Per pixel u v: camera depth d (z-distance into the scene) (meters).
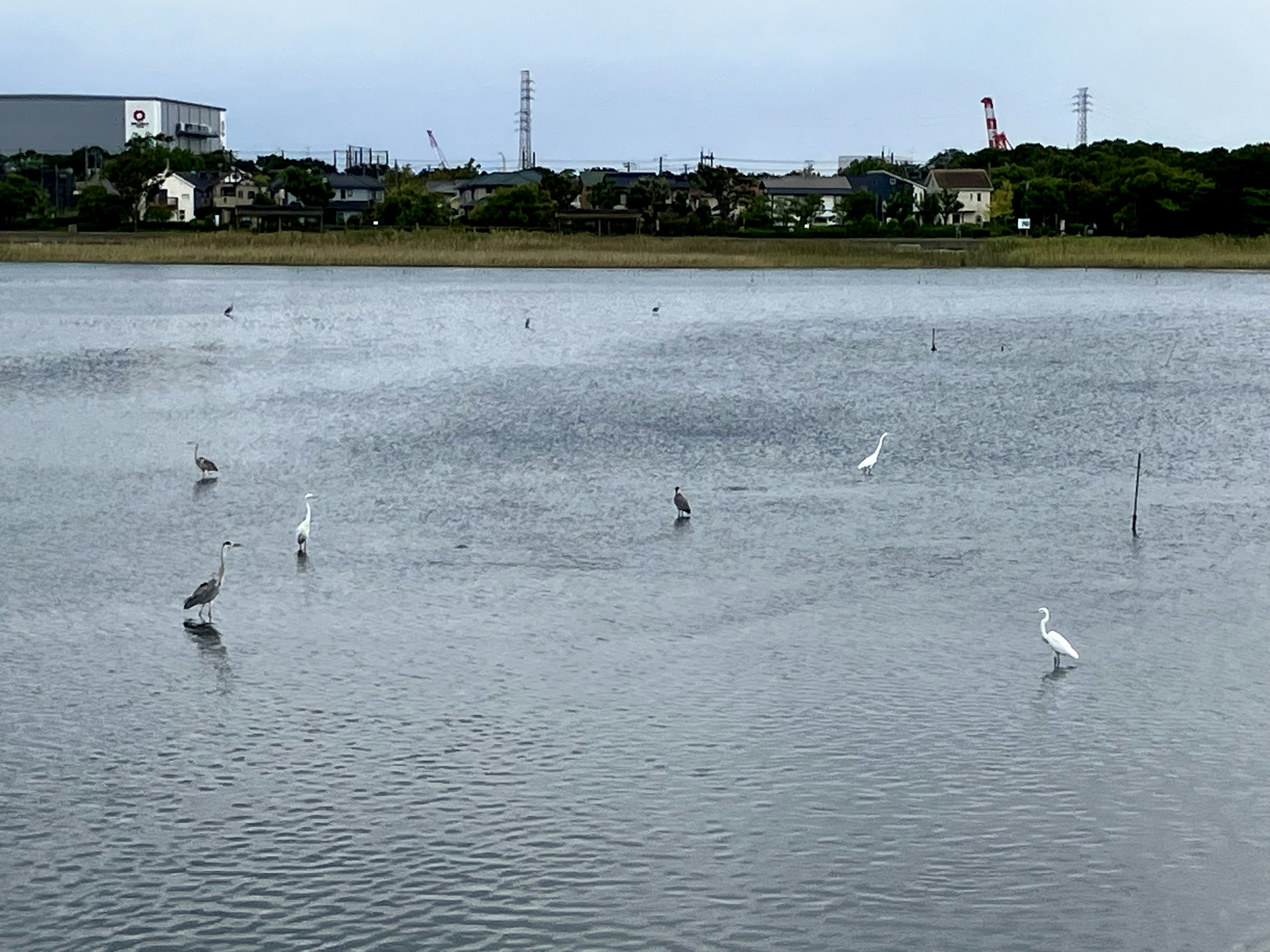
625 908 18.94
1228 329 89.06
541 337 84.00
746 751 23.73
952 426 53.94
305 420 54.44
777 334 86.62
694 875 19.78
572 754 23.62
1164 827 21.11
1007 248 159.12
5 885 19.45
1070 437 51.91
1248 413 57.16
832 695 26.17
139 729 24.67
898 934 18.33
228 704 25.80
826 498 41.78
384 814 21.52
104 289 118.19
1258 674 27.30
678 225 193.12
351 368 69.75
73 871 19.86
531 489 42.72
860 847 20.53
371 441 50.25
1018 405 59.22
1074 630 29.95
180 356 73.50
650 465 46.34
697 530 38.09
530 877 19.73
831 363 72.88
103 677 27.09
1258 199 173.00
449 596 32.19
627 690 26.47
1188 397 61.38
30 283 122.69
